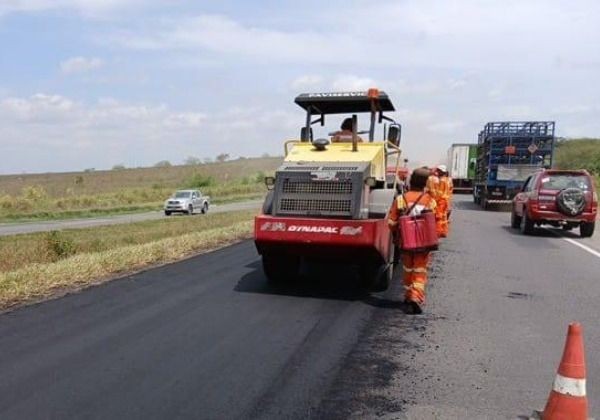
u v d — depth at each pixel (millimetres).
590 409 4305
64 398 4355
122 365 5066
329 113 10273
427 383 4777
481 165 29297
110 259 9906
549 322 6777
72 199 46969
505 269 10406
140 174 94750
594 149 79000
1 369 4938
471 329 6414
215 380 4750
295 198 7879
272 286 8539
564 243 14672
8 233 23469
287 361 5238
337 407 4266
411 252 7117
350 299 7812
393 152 9805
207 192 64062
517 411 4262
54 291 7977
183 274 9367
